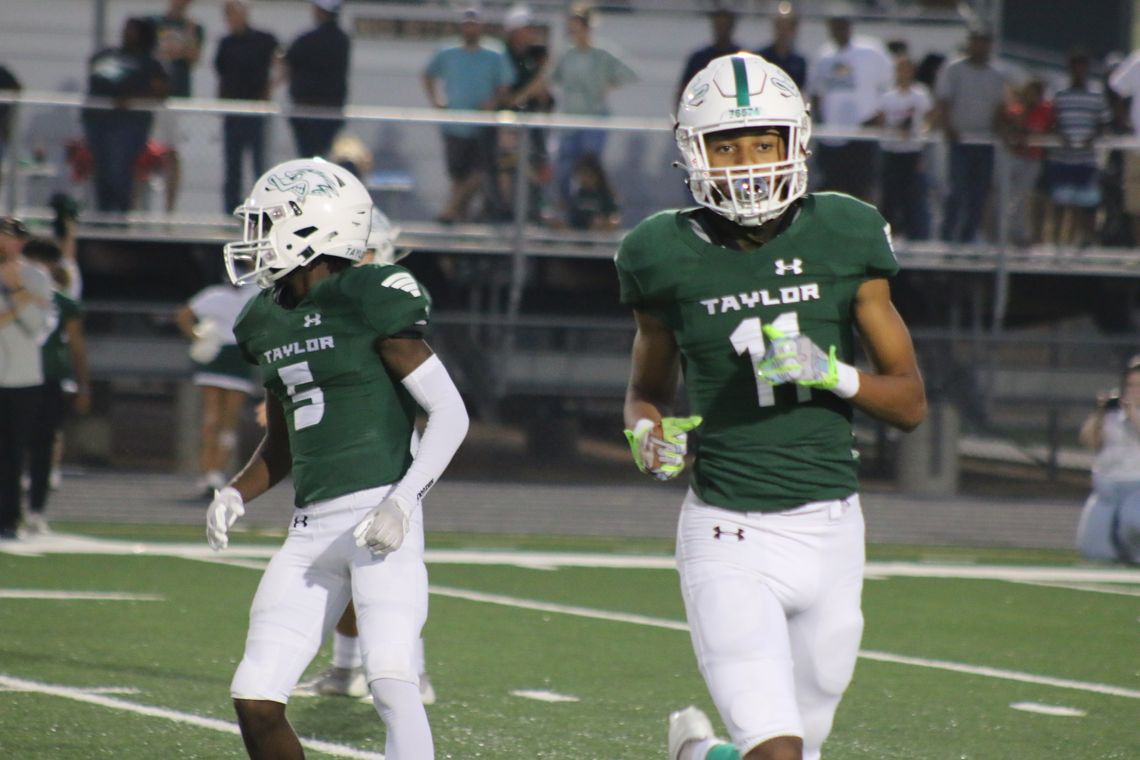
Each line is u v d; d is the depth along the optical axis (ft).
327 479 40.98
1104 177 135.23
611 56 139.13
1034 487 147.95
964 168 133.28
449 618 78.64
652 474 36.68
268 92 136.67
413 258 137.28
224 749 51.37
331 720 55.93
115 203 130.52
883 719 59.00
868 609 85.66
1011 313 146.51
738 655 35.63
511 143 132.98
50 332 101.86
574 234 134.10
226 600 81.35
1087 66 138.82
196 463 137.69
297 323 41.32
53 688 59.77
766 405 36.96
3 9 151.64
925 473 141.28
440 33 156.46
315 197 41.65
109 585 85.20
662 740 54.44
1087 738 56.54
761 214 36.81
